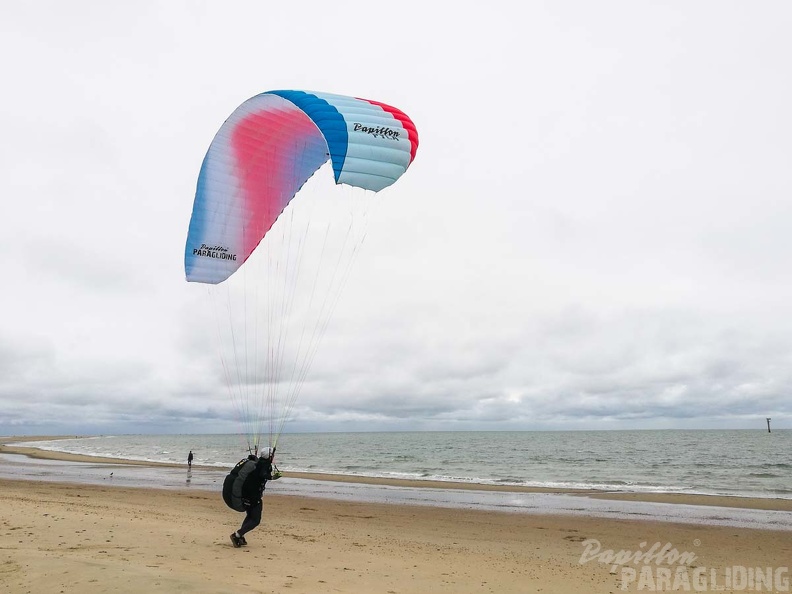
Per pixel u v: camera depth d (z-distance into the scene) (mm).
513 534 13312
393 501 20141
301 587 6535
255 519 9086
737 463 46156
